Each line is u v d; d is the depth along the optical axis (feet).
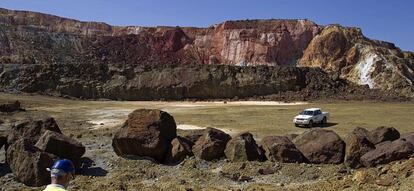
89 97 249.34
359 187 43.70
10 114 133.59
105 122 120.06
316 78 278.67
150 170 56.90
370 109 166.81
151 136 61.05
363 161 53.57
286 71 273.95
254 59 385.09
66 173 17.70
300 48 394.93
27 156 51.29
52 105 178.60
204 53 406.41
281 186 48.70
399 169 46.29
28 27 370.32
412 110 161.58
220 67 272.92
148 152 60.70
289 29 403.13
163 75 265.54
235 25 411.54
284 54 390.21
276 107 182.09
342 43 360.07
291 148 57.98
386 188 42.39
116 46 387.55
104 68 265.95
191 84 261.65
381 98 244.22
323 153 57.41
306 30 399.85
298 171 53.83
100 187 48.39
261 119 129.90
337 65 342.64
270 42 392.27
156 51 396.57
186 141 63.26
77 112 152.56
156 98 255.50
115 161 60.70
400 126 110.52
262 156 59.98
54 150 55.01
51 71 253.65
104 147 71.20
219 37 411.13
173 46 404.77
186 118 133.59
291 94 256.32
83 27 428.56
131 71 265.75
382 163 52.29
